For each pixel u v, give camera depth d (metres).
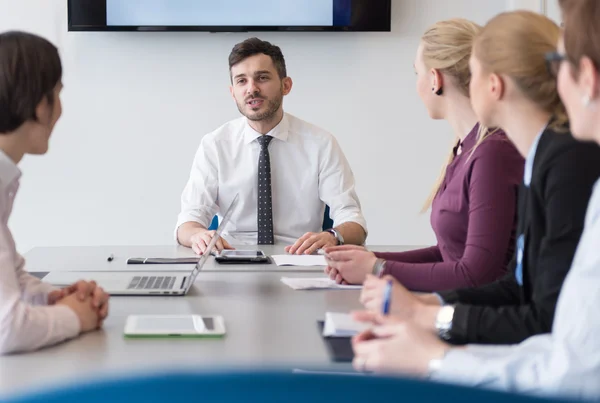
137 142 4.07
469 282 1.84
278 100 3.12
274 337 1.39
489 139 1.92
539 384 0.98
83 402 0.45
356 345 1.15
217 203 3.20
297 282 1.96
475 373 1.03
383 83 4.11
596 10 1.01
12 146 1.51
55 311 1.36
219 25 4.00
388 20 4.04
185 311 1.62
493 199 1.86
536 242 1.44
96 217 4.10
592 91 1.03
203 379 0.45
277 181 3.17
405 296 1.48
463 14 4.11
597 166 1.36
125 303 1.71
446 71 2.03
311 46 4.08
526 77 1.48
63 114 4.04
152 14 3.98
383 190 4.16
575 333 0.96
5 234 1.48
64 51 4.02
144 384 0.45
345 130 4.12
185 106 4.07
